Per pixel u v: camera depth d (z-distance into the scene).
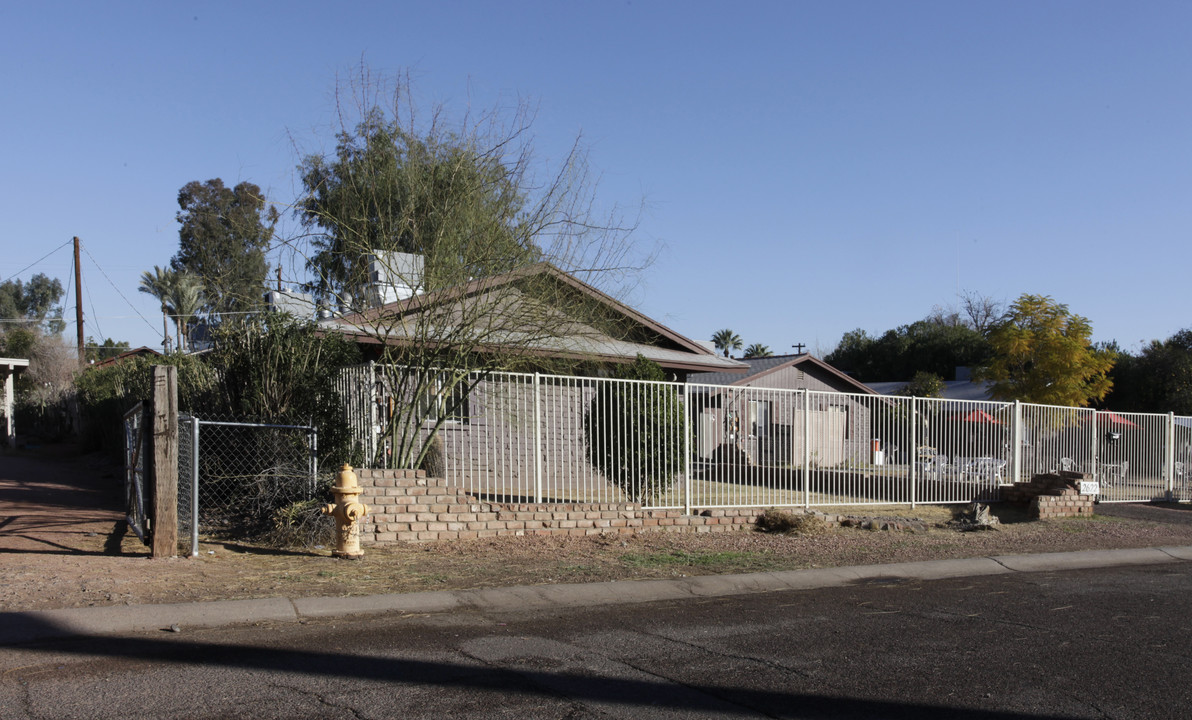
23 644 5.56
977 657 5.91
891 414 14.72
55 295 65.81
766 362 27.77
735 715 4.65
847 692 5.08
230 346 11.82
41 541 9.06
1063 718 4.73
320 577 7.86
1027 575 9.73
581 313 11.71
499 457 12.73
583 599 7.73
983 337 53.69
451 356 11.16
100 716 4.32
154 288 33.53
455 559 9.12
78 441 24.12
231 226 12.91
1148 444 17.98
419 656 5.62
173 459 8.38
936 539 11.89
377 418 10.87
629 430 11.89
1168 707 4.93
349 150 11.59
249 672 5.14
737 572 9.04
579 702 4.79
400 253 11.16
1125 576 9.70
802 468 13.68
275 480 10.27
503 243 10.99
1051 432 16.61
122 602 6.48
